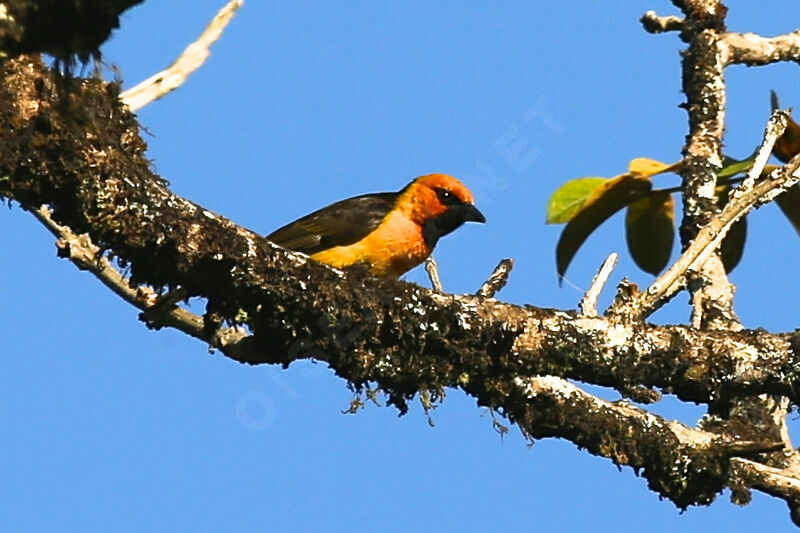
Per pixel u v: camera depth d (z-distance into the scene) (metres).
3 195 7.51
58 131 7.45
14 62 7.39
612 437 9.63
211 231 7.98
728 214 9.67
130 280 8.09
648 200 12.04
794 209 11.88
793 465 10.25
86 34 5.75
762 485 10.05
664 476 9.64
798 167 9.91
